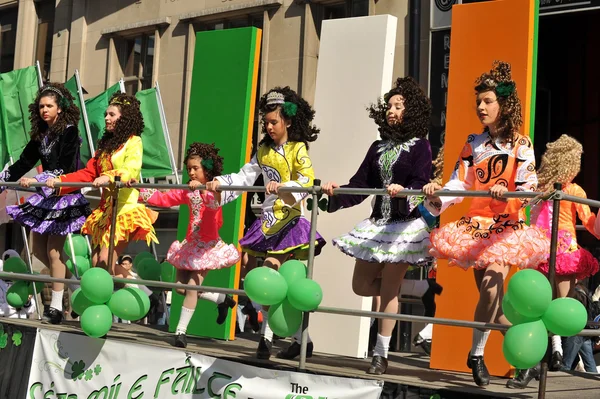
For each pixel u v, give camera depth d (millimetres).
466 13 9586
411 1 17125
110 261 8969
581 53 17875
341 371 7656
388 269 7805
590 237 15680
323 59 10898
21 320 10141
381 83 10391
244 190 8180
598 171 17641
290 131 8766
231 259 9477
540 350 6367
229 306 10273
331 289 10281
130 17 23203
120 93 9648
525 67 9086
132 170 9336
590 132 17750
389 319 7676
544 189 9047
